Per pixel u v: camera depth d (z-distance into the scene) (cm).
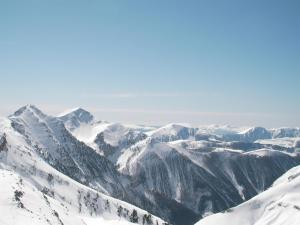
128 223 17350
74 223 11944
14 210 9106
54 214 10838
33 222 8794
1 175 12250
